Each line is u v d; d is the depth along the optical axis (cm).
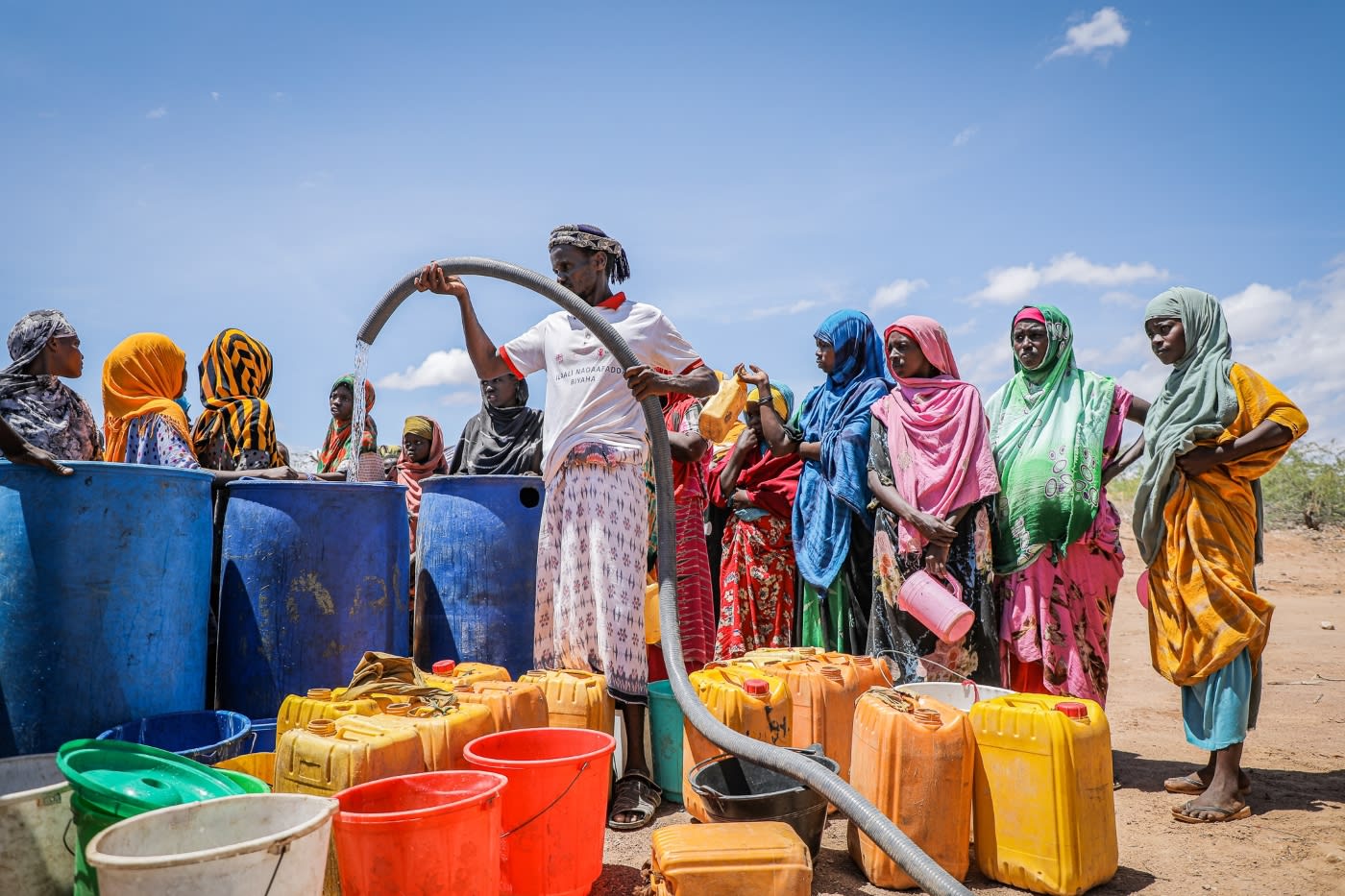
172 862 199
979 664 429
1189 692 406
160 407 449
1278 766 465
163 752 269
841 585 502
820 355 525
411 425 702
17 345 404
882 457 456
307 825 219
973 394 442
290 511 399
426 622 463
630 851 350
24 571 328
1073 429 439
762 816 315
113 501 341
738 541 543
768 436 527
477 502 457
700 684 374
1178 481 407
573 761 291
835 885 325
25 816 243
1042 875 314
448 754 308
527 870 290
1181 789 421
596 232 416
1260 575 1307
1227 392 398
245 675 396
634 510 399
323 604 399
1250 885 323
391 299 440
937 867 276
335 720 307
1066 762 313
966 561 432
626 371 383
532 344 430
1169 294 420
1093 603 441
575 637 393
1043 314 455
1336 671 705
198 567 375
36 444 389
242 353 544
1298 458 1784
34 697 327
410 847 246
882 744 324
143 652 348
